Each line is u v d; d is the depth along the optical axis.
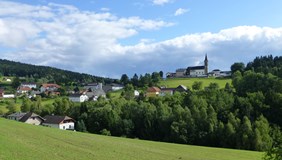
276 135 24.08
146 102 155.50
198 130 113.69
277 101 122.75
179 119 118.50
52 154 38.28
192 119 115.62
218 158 61.38
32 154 35.94
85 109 155.75
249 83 154.25
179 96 156.25
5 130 52.84
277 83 137.75
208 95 144.88
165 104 139.62
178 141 115.12
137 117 133.62
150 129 126.94
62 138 56.12
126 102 151.38
